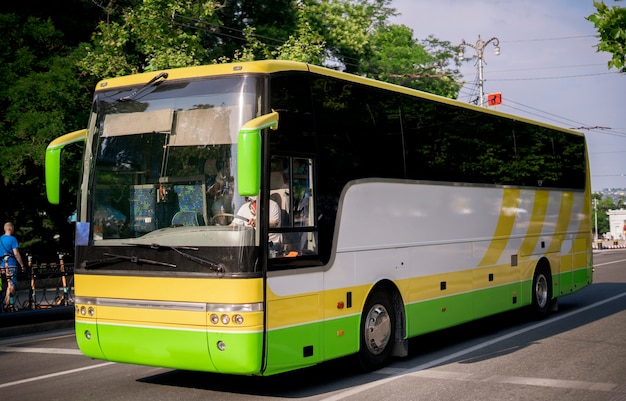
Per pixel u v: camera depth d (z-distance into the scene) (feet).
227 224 24.08
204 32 81.92
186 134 25.43
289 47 79.00
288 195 25.71
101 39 75.20
